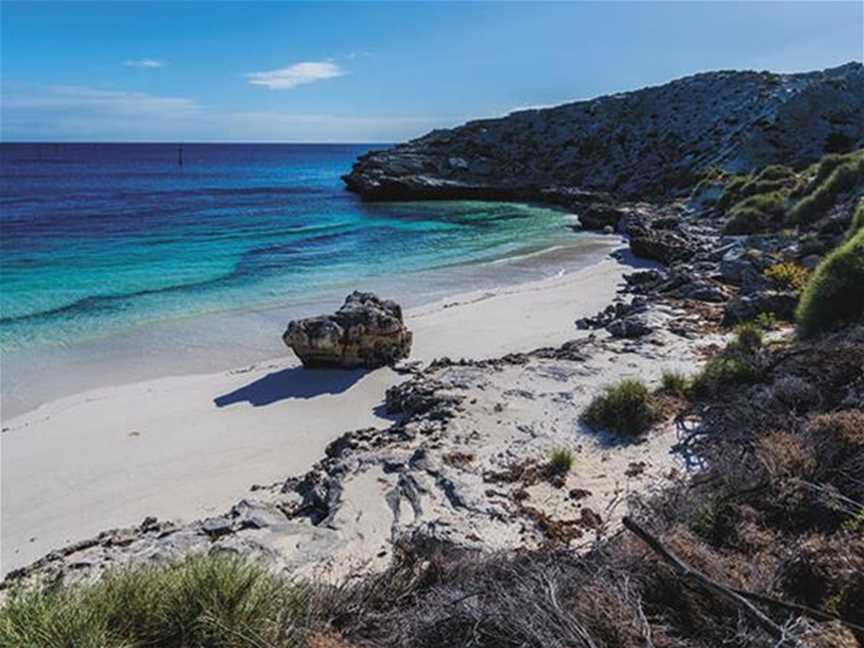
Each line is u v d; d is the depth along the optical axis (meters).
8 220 40.88
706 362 11.41
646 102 69.12
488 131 71.94
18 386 13.02
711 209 34.97
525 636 3.86
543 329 16.23
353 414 11.17
